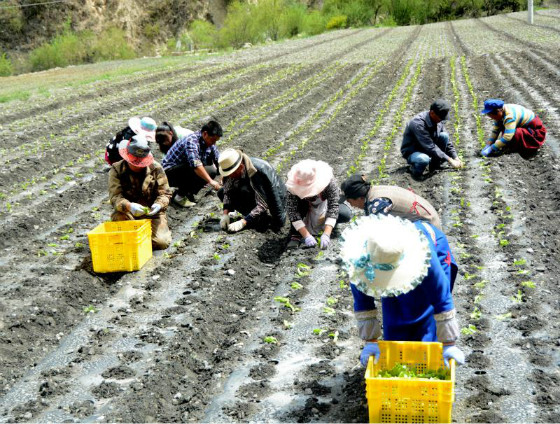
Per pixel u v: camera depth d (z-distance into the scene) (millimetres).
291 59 28859
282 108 16875
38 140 14469
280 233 8234
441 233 4332
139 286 6859
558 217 7816
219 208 9258
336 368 5035
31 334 5902
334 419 4379
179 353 5355
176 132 9430
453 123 13586
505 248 7031
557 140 11250
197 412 4605
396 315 4242
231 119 15938
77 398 4863
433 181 9586
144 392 4801
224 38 48562
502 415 4246
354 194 4809
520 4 65625
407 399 3816
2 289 6855
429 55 27203
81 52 46469
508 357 4949
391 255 3719
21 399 4895
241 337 5668
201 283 6816
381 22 67875
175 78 24000
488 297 5984
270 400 4680
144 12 55031
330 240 7629
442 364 4000
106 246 7129
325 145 12570
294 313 6059
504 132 10320
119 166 7461
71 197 10172
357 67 24812
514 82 17203
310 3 76500
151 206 7656
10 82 30672
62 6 49562
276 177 8016
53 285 6898
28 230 8852
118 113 17297
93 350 5574
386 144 12289
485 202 8562
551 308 5664
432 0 66125
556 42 26672
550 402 4332
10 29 47594
